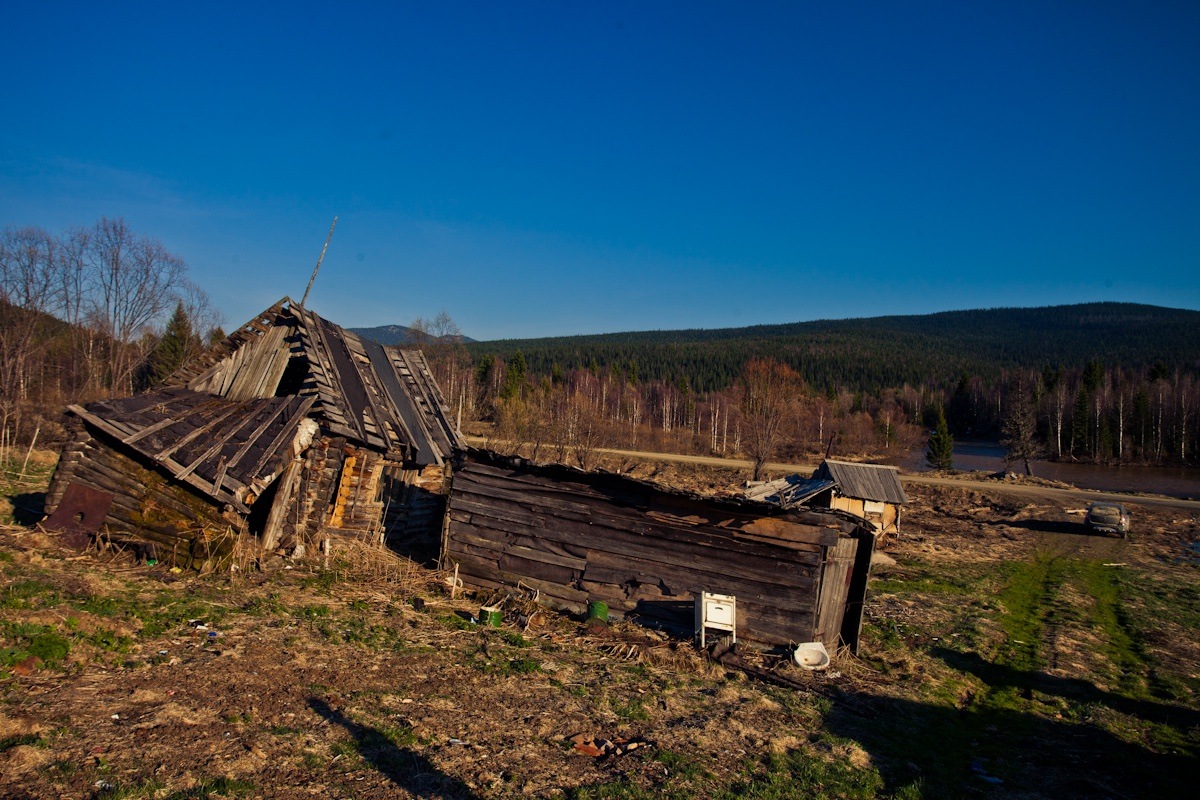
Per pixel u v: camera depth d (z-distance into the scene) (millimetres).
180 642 9797
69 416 14688
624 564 14758
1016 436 69375
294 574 14648
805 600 13828
